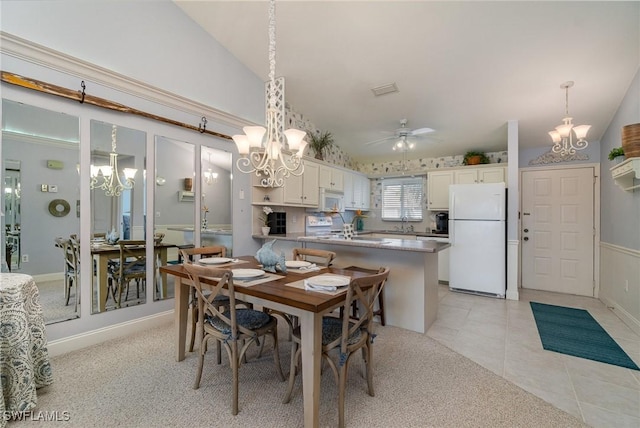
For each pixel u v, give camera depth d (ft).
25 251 7.38
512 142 13.65
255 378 6.78
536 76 10.64
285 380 6.71
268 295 5.46
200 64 11.01
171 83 10.10
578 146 11.55
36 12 7.22
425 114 14.02
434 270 10.77
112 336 8.82
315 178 15.47
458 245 14.61
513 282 13.60
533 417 5.57
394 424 5.33
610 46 8.96
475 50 9.89
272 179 8.04
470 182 16.76
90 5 8.16
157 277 10.05
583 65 9.84
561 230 15.46
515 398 6.15
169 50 10.03
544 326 10.27
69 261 8.06
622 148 9.12
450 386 6.56
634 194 10.19
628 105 10.58
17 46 6.92
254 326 6.15
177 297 7.52
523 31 8.93
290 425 5.28
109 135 8.79
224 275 5.61
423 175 19.71
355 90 13.05
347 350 5.37
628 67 9.71
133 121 9.31
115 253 8.98
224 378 6.73
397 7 8.82
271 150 7.20
